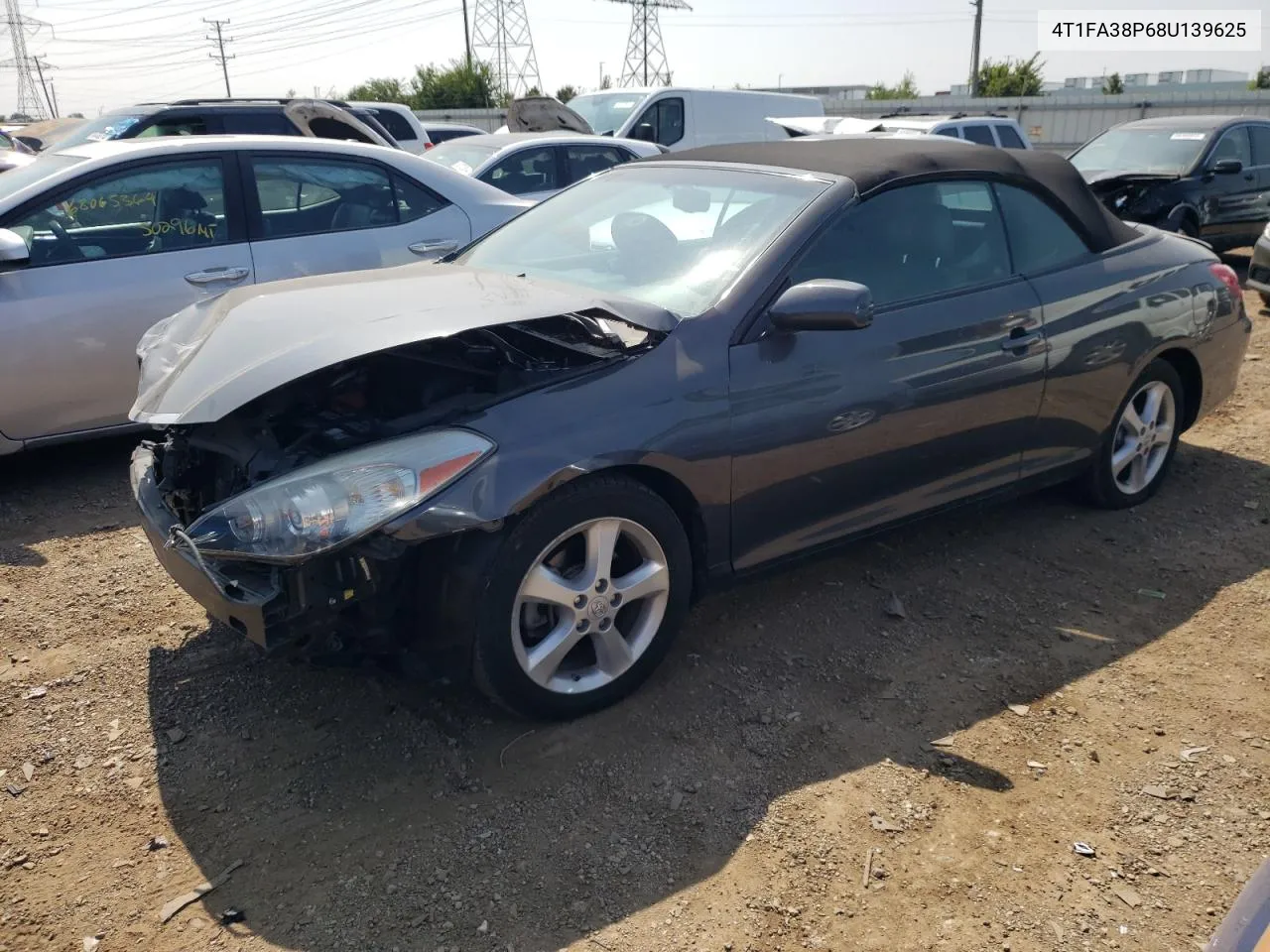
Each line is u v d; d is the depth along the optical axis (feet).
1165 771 9.17
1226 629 11.70
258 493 8.27
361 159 18.20
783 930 7.32
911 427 11.33
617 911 7.45
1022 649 11.21
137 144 16.33
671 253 11.17
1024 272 12.69
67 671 10.44
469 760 9.09
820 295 9.57
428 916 7.36
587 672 9.70
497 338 9.35
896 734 9.62
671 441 9.43
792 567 11.14
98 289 15.21
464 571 8.54
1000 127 45.88
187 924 7.29
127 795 8.61
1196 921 7.48
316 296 10.16
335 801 8.55
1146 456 15.14
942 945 7.22
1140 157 35.94
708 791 8.73
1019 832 8.36
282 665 10.57
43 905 7.43
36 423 15.07
